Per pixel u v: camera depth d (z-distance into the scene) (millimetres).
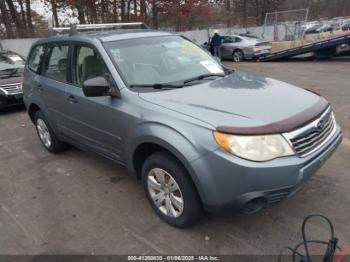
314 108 2908
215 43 17469
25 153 5281
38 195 3928
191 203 2844
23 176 4453
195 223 3062
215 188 2572
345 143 4801
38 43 5008
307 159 2588
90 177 4277
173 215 3072
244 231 3027
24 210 3625
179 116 2762
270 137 2479
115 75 3363
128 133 3174
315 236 2904
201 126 2611
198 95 3057
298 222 3098
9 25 20906
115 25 4793
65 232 3199
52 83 4402
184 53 3992
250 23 35781
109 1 20656
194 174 2629
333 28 22891
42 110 4750
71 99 3963
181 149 2662
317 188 3625
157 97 3078
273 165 2443
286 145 2510
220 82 3445
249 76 3781
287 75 11508
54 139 4898
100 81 3232
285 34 22281
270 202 2562
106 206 3586
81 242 3043
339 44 14320
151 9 22344
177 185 2908
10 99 7762
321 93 8141
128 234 3104
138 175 3412
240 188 2486
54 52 4465
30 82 4984
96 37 3801
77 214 3479
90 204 3648
